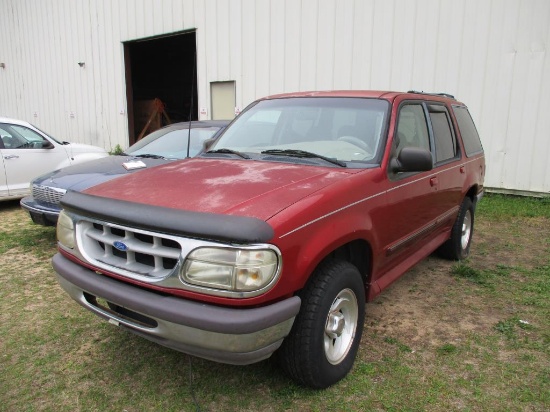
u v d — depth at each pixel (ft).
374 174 10.73
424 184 13.06
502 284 15.60
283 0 34.01
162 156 20.77
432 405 9.34
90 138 54.19
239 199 8.71
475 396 9.62
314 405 9.32
